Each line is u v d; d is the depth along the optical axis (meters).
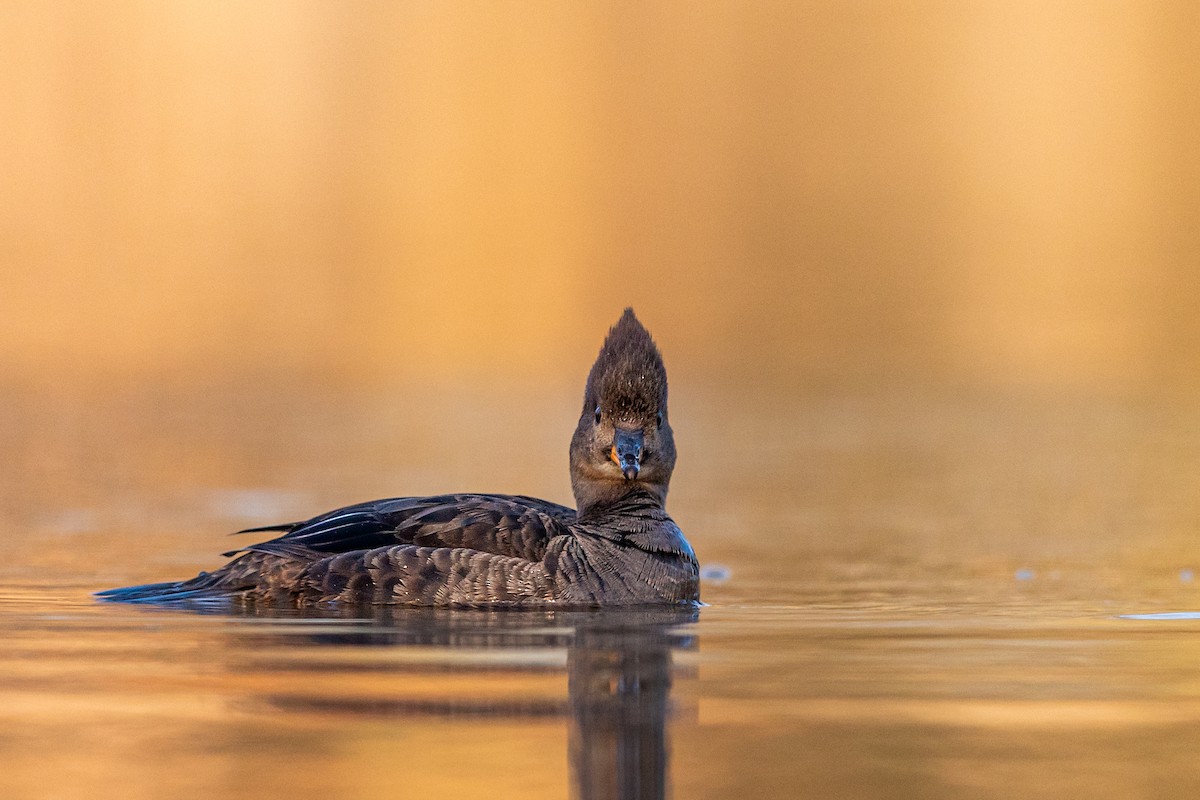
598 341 32.50
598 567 10.30
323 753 6.42
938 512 16.23
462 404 25.62
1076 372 29.03
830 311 34.38
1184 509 16.34
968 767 6.32
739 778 6.14
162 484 17.62
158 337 31.75
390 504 10.62
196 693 7.40
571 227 37.31
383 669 7.94
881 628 9.55
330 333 32.28
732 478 18.94
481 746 6.54
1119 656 8.55
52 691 7.45
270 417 23.97
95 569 12.12
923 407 25.86
